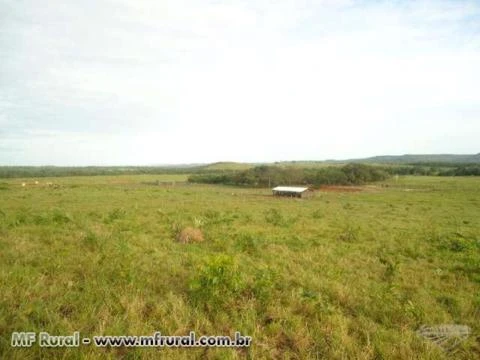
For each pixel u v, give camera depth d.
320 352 4.75
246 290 6.68
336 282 7.68
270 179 74.38
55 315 5.10
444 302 7.05
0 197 32.47
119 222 15.75
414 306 6.32
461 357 4.87
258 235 13.84
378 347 4.82
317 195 50.28
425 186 66.12
